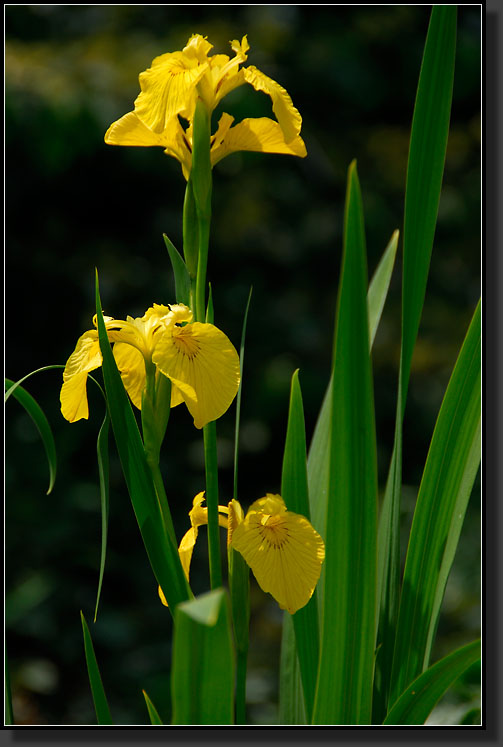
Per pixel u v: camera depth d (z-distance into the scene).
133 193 3.99
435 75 1.50
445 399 1.53
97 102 3.55
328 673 1.49
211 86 1.49
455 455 1.53
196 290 1.50
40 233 3.81
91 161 3.75
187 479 3.70
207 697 1.42
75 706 2.95
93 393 3.52
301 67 4.52
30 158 3.52
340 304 1.46
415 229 1.51
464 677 1.60
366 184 4.51
